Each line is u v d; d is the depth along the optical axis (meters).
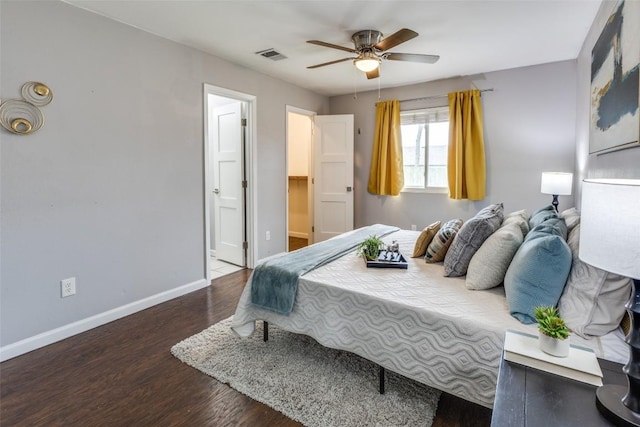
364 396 1.82
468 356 1.51
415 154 4.86
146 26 2.84
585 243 0.94
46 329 2.40
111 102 2.71
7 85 2.16
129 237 2.89
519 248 1.83
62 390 1.90
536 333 1.41
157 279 3.14
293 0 2.45
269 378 1.98
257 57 3.62
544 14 2.66
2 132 2.15
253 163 4.17
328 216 5.21
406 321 1.70
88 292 2.63
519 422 0.87
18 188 2.24
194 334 2.55
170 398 1.83
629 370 0.89
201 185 3.51
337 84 4.71
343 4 2.51
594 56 2.62
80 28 2.50
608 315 1.35
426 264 2.43
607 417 0.88
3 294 2.20
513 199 4.18
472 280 1.92
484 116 4.26
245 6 2.53
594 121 2.61
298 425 1.63
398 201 4.98
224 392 1.88
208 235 3.60
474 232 2.08
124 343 2.42
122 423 1.66
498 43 3.26
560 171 3.89
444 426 1.62
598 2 2.46
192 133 3.38
